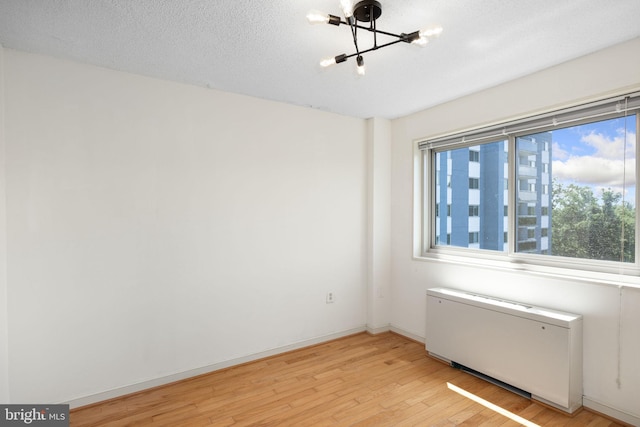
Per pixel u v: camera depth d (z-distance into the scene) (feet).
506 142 9.45
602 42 6.82
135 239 8.20
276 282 10.33
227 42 6.76
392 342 11.32
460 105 10.02
